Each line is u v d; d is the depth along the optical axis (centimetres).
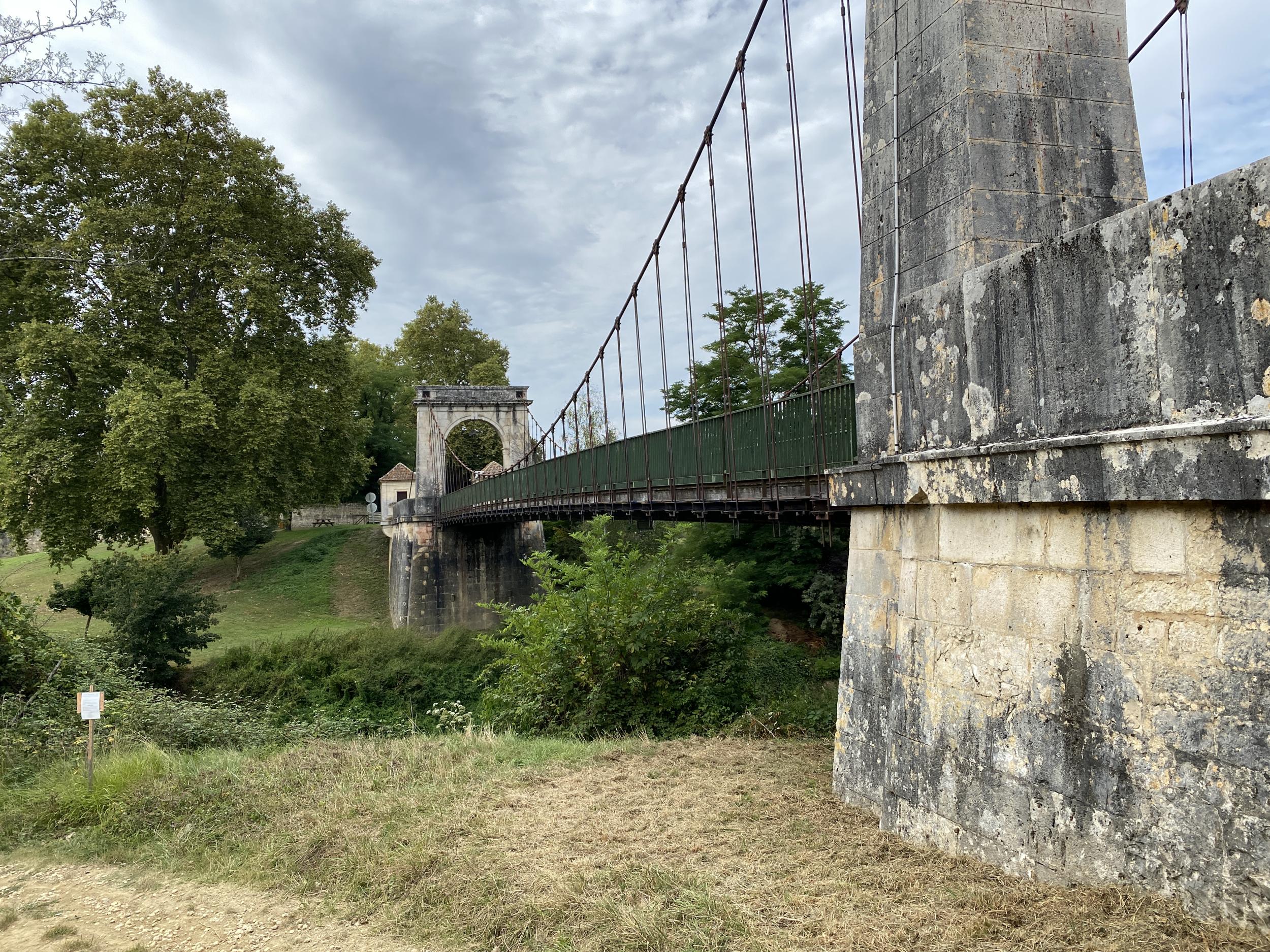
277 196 2486
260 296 2331
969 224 464
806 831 513
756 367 1853
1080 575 377
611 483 1373
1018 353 412
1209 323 313
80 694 717
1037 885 380
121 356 2247
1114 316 355
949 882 405
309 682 2012
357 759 774
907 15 537
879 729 538
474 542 2953
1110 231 357
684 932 385
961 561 458
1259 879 293
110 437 2022
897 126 543
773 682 1164
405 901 464
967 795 439
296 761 774
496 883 464
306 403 2486
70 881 544
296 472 2597
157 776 740
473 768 729
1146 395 340
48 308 2217
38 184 2194
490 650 2177
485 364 4597
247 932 452
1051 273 391
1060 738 381
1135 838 341
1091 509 372
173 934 455
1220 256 308
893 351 529
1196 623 322
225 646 2303
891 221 550
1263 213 293
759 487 853
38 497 2153
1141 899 332
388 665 2062
